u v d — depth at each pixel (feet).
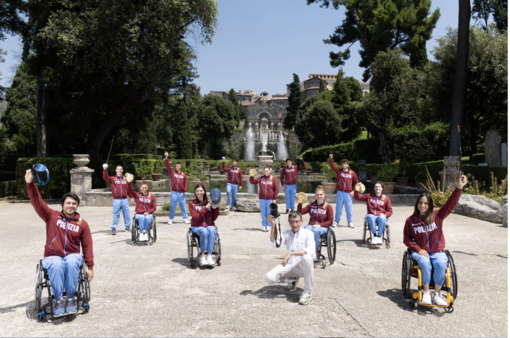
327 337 12.16
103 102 71.61
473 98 77.46
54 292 13.66
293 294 16.38
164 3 60.44
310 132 191.62
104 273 19.65
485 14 89.61
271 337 12.14
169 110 205.98
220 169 151.43
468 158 92.12
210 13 68.44
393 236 29.76
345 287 17.33
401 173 79.05
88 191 52.16
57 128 77.87
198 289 17.02
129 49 63.10
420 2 98.37
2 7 68.74
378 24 94.17
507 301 15.53
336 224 34.27
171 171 36.37
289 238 16.34
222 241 28.09
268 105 407.44
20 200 57.57
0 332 12.67
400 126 104.83
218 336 12.23
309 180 108.78
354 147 135.13
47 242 14.25
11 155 104.94
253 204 44.14
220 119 210.79
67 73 66.03
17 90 153.79
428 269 14.32
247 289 17.04
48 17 64.28
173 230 32.68
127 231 32.14
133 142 124.57
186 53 82.48
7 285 17.95
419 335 12.32
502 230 31.83
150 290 16.89
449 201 14.99
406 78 93.40
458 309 14.62
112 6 58.90
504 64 71.31
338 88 211.20
